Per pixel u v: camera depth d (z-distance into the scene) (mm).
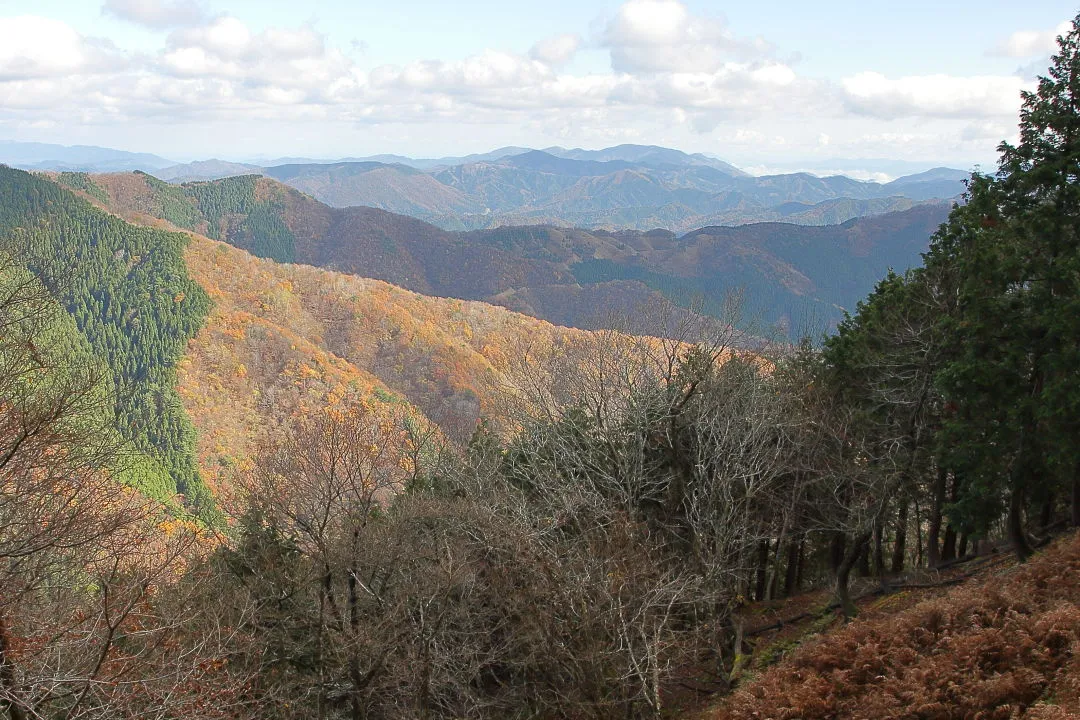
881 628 14828
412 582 19172
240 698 17531
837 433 21266
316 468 19797
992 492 20281
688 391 21375
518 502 19250
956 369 18969
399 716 19141
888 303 25484
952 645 12648
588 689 16516
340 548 18672
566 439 22234
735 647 19359
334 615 18953
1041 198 18844
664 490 21719
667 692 19891
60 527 11789
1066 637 11492
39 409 11414
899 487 20578
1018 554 18797
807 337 27156
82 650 13234
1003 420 18984
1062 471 18625
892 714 11703
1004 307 18281
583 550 18078
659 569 19031
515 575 18297
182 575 18016
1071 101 18344
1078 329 16344
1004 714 10617
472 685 22125
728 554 18859
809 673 14562
